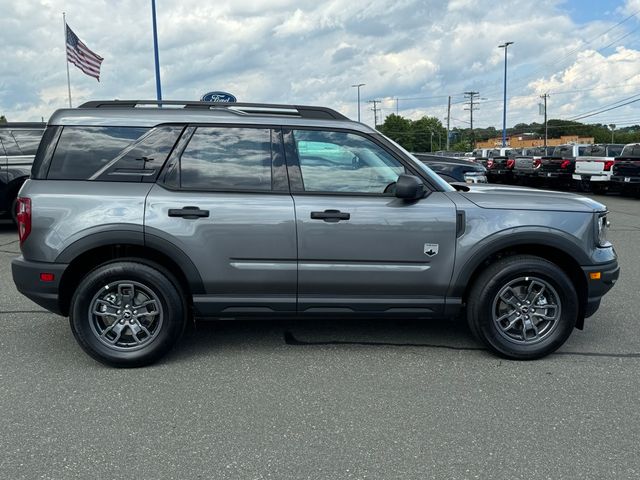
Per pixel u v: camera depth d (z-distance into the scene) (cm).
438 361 421
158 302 402
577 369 407
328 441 305
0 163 963
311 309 416
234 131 414
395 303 417
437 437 310
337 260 407
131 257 408
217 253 400
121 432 314
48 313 534
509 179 2647
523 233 409
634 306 565
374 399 357
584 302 427
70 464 282
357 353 438
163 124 411
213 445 301
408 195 394
